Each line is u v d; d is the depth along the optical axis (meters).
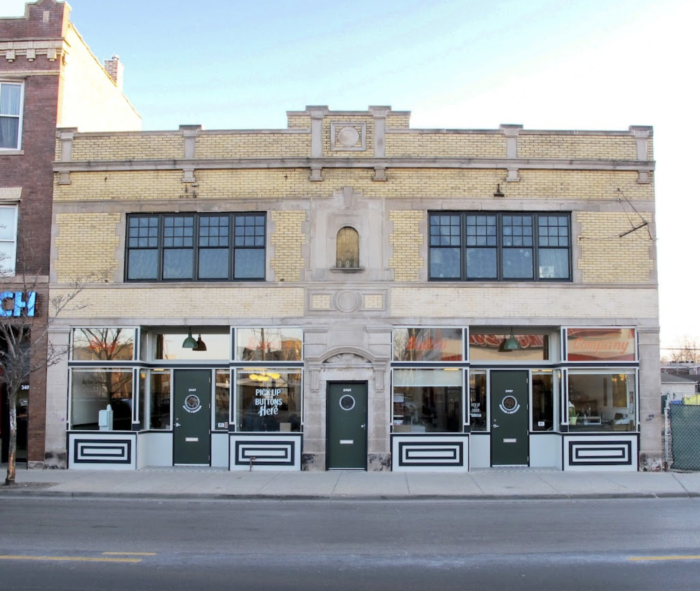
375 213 18.38
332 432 17.94
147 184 18.67
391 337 17.97
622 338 18.12
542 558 9.04
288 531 10.87
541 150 18.59
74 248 18.58
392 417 17.83
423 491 14.88
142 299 18.38
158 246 18.62
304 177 18.52
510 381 18.58
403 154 18.55
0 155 19.00
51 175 18.91
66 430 18.14
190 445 18.64
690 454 17.98
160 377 18.89
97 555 9.16
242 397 18.09
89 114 21.64
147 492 14.68
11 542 9.96
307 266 18.25
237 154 18.69
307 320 18.08
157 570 8.41
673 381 47.84
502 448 18.42
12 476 15.61
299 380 18.03
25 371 16.28
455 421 17.88
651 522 11.62
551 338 18.66
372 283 18.12
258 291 18.23
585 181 18.52
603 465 17.83
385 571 8.41
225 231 18.62
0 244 18.84
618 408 18.05
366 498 14.42
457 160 18.36
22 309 16.61
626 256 18.31
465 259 18.34
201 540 10.16
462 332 18.06
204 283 18.30
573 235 18.38
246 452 17.84
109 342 18.31
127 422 18.11
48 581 7.91
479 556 9.16
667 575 8.20
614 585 7.80
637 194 18.50
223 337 18.83
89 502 14.02
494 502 14.07
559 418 18.25
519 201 18.39
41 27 19.42
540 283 18.12
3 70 19.31
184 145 18.77
